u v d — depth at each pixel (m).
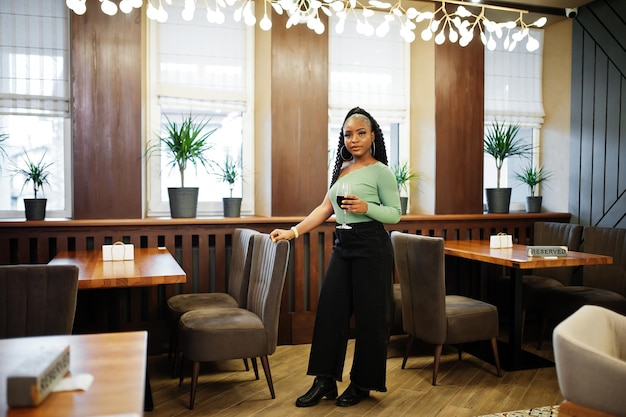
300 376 3.63
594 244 4.38
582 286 4.46
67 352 1.36
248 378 3.58
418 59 5.07
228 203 4.34
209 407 3.08
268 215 4.44
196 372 3.04
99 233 3.93
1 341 1.65
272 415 2.97
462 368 3.79
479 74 4.98
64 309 2.23
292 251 4.43
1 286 2.18
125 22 4.01
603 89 4.99
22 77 4.09
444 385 3.45
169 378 3.58
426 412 3.02
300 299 4.42
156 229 4.05
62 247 3.86
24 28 4.08
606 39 4.94
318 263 4.50
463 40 3.89
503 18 5.25
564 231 4.62
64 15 4.16
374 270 3.00
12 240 3.84
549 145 5.62
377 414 2.99
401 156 5.23
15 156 4.12
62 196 4.23
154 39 4.41
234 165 4.55
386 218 2.98
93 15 3.94
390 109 5.12
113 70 3.99
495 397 3.25
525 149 5.66
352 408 3.07
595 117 5.08
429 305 3.42
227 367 3.81
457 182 4.93
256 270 3.37
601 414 1.42
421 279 3.44
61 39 4.16
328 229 4.48
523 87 5.59
